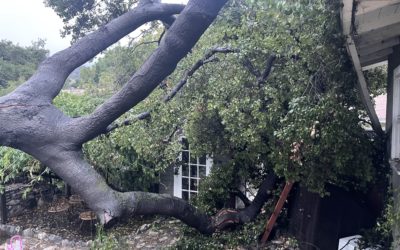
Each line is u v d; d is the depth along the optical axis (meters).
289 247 5.61
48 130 2.93
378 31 3.75
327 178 4.86
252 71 4.90
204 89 5.48
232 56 4.87
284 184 5.96
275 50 4.46
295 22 3.76
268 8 3.46
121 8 4.70
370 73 6.93
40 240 7.35
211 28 5.38
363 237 4.96
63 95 9.50
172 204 4.10
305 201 5.51
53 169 3.01
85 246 6.93
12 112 2.84
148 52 6.85
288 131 4.31
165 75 3.14
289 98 4.66
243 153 5.82
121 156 7.07
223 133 5.96
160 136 5.67
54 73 3.07
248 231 5.80
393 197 4.39
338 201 5.29
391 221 3.87
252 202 6.27
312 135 4.23
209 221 5.31
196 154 6.29
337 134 4.33
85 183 2.97
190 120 5.84
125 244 6.45
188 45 3.04
